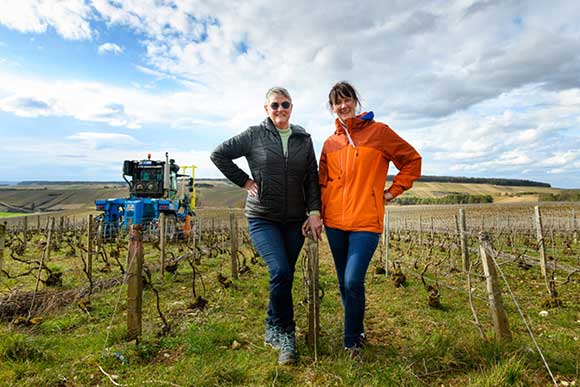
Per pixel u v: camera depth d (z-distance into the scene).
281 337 3.36
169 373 3.02
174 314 4.75
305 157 3.48
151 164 17.56
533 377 2.84
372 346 3.61
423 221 27.09
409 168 3.46
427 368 3.07
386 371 2.95
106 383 2.87
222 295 5.85
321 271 8.42
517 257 8.57
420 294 6.05
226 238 18.30
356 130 3.46
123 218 16.16
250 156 3.45
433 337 3.69
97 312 4.86
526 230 18.31
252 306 5.20
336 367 3.02
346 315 3.29
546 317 4.68
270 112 3.43
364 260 3.19
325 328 4.12
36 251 12.63
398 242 15.93
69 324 4.36
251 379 2.93
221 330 4.00
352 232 3.33
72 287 6.47
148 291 6.12
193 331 3.92
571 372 2.94
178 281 7.11
